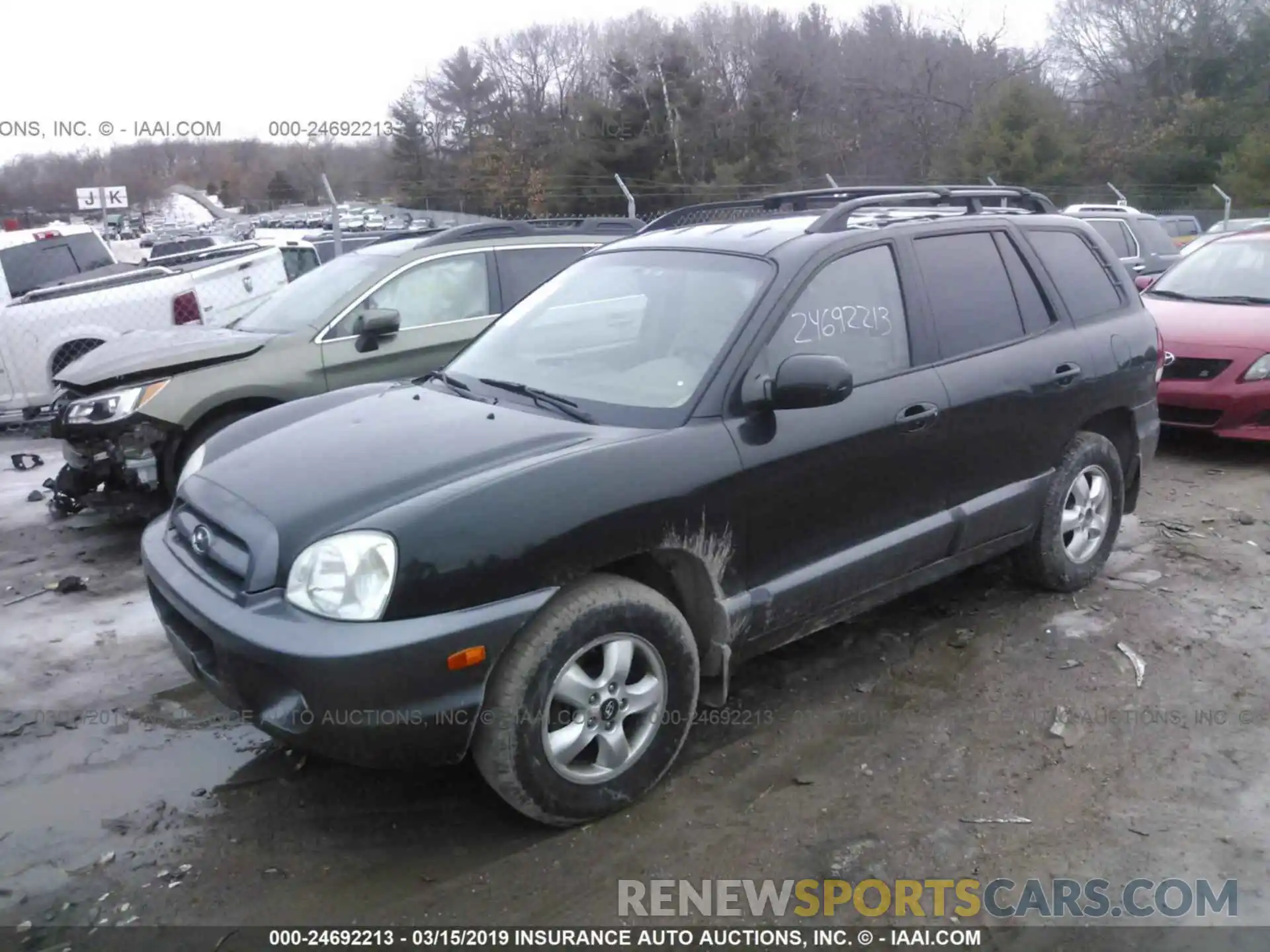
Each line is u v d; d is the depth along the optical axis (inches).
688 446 134.0
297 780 141.6
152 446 235.3
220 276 402.3
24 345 372.2
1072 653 174.6
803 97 1675.7
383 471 127.4
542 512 120.9
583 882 120.0
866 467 152.3
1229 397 286.7
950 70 1770.4
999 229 185.9
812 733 150.9
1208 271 343.3
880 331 159.9
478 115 1285.7
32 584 218.5
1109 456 197.5
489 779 122.2
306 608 116.1
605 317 162.2
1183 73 1782.7
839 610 156.1
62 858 125.5
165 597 133.3
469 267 275.9
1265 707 157.2
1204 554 219.9
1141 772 140.6
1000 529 178.1
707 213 204.1
